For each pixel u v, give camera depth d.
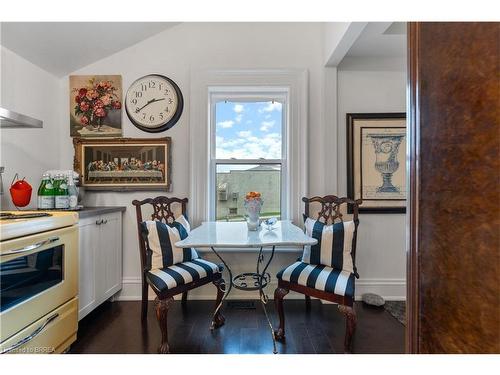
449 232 0.62
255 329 1.89
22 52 1.94
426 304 0.68
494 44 0.54
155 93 2.37
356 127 2.38
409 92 0.71
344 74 2.40
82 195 2.30
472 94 0.57
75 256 1.61
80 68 2.37
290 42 2.38
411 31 0.70
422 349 0.68
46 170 2.20
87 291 1.86
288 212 2.41
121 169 2.36
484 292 0.56
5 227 1.14
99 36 2.13
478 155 0.56
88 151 2.35
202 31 2.38
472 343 0.58
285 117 2.48
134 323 1.96
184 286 1.71
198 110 2.35
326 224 2.05
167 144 2.36
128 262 2.37
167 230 1.88
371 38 2.10
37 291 1.32
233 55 2.38
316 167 2.39
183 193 2.38
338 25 1.95
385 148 2.38
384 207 2.38
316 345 1.70
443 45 0.63
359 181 2.38
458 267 0.61
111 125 2.38
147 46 2.38
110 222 2.16
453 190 0.61
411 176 0.71
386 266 2.39
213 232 1.78
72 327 1.58
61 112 2.37
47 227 1.38
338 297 1.58
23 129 1.99
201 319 2.02
